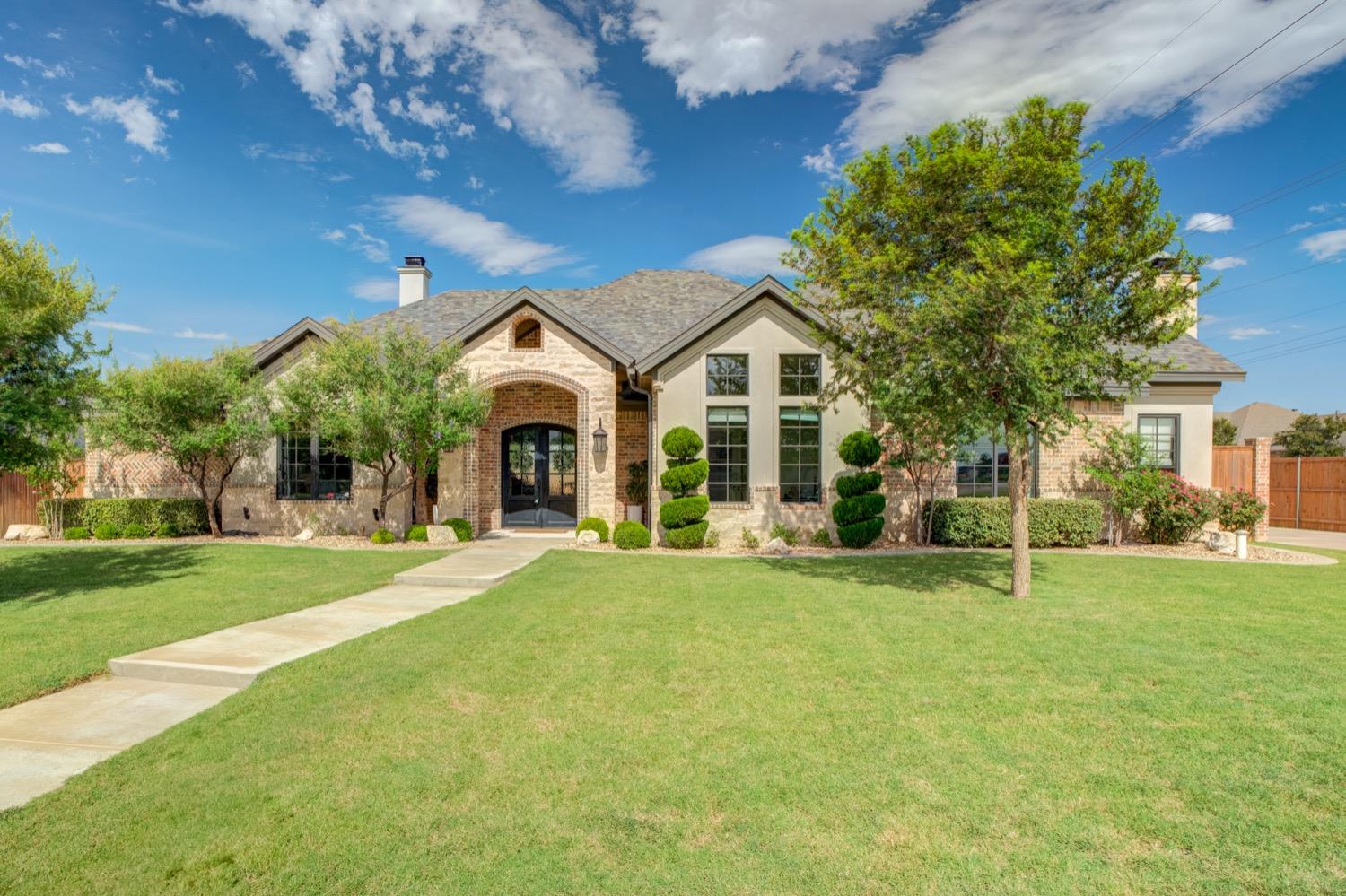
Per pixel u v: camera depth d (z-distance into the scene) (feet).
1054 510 47.01
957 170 29.37
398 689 17.38
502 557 41.09
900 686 17.61
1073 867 9.82
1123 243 28.50
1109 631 23.39
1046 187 28.32
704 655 20.52
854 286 30.58
